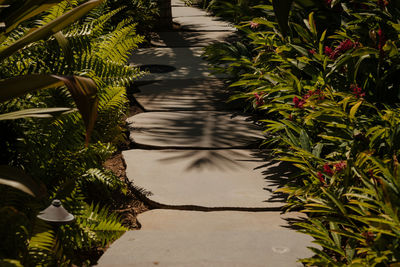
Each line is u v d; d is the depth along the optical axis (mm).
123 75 3717
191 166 4441
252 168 4430
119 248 2982
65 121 3236
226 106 6137
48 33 2061
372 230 2686
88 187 3881
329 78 4410
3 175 1793
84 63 3479
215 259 2885
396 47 4148
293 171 4344
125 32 4184
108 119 4246
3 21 2184
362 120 3924
